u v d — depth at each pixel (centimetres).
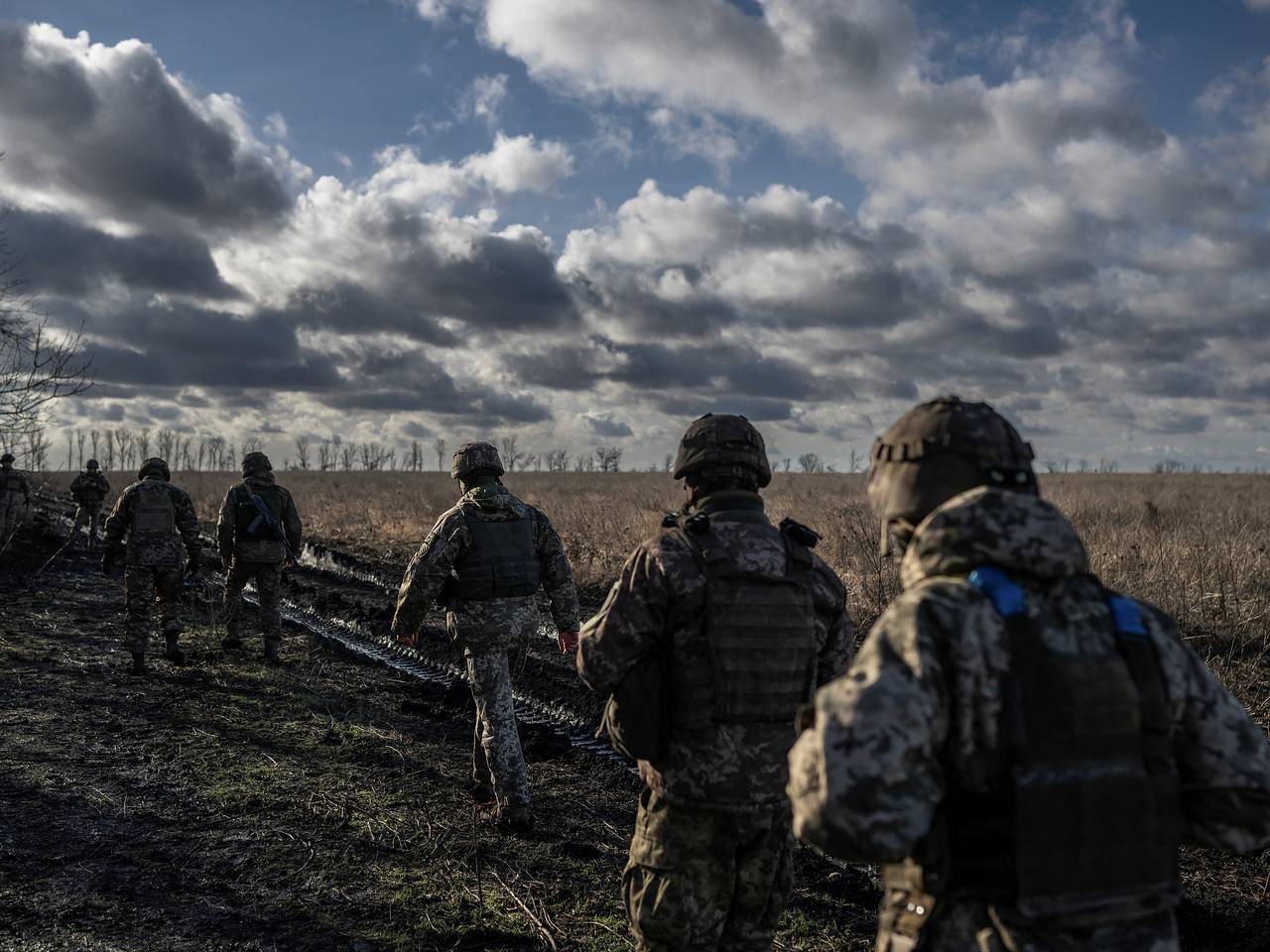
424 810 468
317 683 722
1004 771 143
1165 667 155
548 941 342
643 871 248
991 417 169
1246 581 878
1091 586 160
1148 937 144
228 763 533
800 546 263
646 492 2819
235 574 811
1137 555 953
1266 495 2534
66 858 406
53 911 358
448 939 344
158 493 763
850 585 900
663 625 247
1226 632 773
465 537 455
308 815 458
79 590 1173
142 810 461
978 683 146
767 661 244
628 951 335
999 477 163
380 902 371
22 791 480
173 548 765
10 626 912
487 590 455
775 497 2055
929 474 167
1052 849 140
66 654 804
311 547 1570
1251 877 404
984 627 149
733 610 244
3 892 372
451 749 571
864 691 146
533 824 452
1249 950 344
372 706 660
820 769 145
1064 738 144
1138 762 148
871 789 140
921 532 163
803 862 412
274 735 588
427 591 449
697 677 242
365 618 973
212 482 4272
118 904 365
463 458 472
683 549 250
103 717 617
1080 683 147
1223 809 155
